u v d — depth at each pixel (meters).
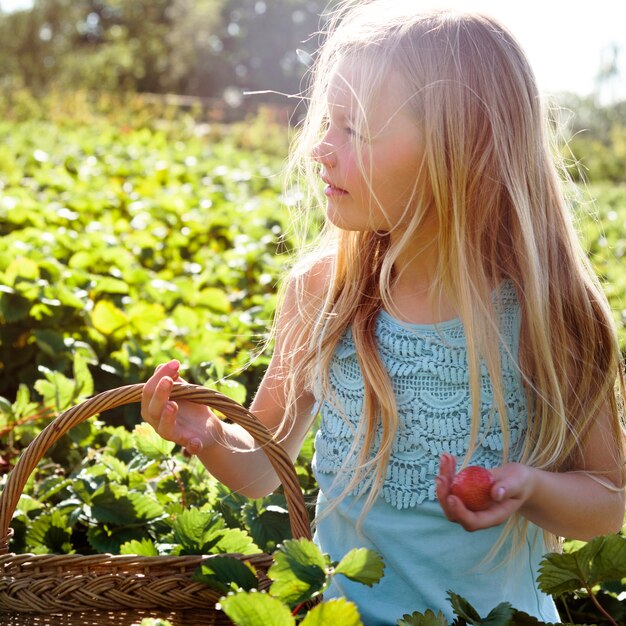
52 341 3.05
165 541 1.82
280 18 47.41
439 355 1.55
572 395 1.54
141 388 1.50
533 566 1.63
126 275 3.88
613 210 9.57
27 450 1.48
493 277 1.55
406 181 1.51
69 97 19.30
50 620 1.42
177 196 5.98
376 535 1.57
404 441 1.56
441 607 1.54
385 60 1.49
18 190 5.95
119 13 45.28
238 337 3.34
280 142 18.78
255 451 1.70
